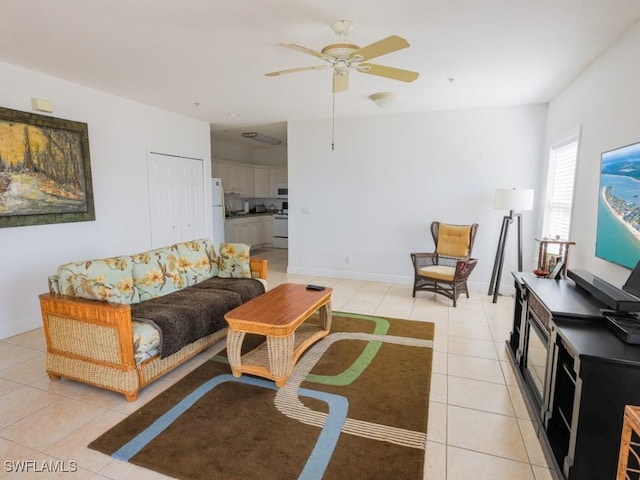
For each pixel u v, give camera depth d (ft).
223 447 6.41
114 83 12.52
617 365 4.98
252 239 28.63
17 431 6.82
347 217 18.72
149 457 6.16
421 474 5.84
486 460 6.23
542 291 8.07
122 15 7.70
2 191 10.53
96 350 7.90
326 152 18.63
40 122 11.41
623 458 4.00
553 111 14.06
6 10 7.47
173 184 17.34
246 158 29.68
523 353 8.80
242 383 8.57
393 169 17.58
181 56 10.02
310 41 9.00
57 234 12.30
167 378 8.81
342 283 18.11
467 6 7.22
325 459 6.15
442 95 13.79
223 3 7.18
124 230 14.85
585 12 7.41
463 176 16.51
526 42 8.89
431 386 8.56
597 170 9.64
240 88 13.04
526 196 13.69
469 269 14.97
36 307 11.82
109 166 14.06
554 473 5.78
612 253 8.32
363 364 9.55
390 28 8.20
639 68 7.66
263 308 9.17
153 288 10.46
